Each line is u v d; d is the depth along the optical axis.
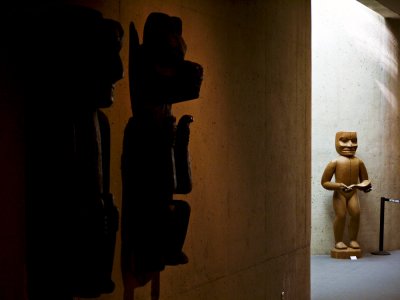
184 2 4.15
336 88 10.02
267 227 5.45
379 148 10.17
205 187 4.43
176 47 3.44
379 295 6.98
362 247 10.02
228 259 4.79
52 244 2.86
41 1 2.94
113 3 3.44
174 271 4.09
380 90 10.18
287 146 5.86
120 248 3.56
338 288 7.33
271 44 5.48
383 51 10.20
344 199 9.53
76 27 2.83
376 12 9.92
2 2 2.74
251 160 5.14
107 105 2.90
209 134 4.48
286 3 5.79
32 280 2.92
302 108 6.23
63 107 2.85
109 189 3.39
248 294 5.13
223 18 4.67
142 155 3.55
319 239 9.89
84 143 2.88
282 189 5.76
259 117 5.27
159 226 3.58
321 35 10.01
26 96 2.89
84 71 2.83
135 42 3.64
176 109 4.05
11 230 2.82
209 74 4.47
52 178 2.85
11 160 2.82
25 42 2.87
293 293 6.06
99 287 2.99
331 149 9.95
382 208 9.77
